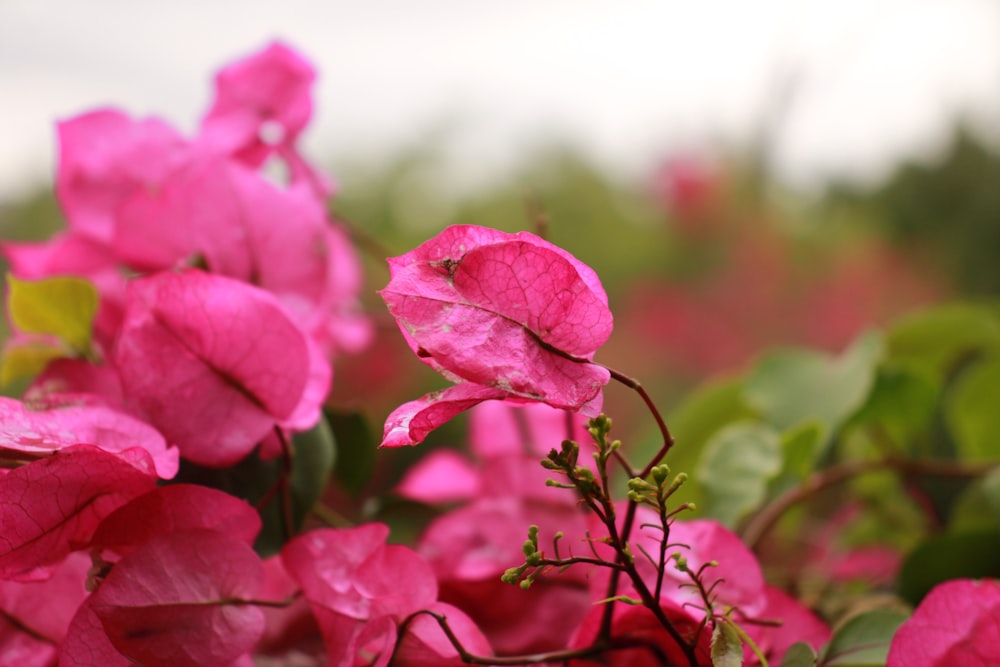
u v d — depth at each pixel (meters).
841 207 1.66
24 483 0.34
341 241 0.50
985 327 0.54
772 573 0.50
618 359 1.64
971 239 1.50
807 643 0.36
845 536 0.57
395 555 0.36
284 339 0.38
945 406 0.53
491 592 0.41
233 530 0.36
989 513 0.50
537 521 0.41
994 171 1.51
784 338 1.66
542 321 0.33
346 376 1.06
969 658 0.35
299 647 0.38
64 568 0.38
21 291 0.41
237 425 0.37
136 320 0.38
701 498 0.46
